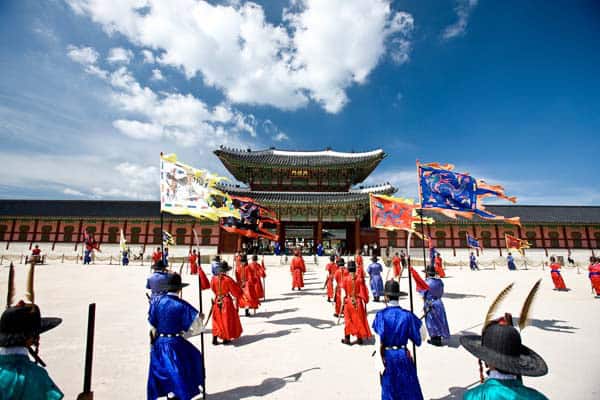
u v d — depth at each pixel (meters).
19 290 19.58
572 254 51.25
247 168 51.66
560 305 15.98
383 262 39.50
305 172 51.75
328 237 61.66
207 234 50.09
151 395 5.41
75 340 9.92
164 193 7.39
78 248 50.81
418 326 5.22
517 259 50.16
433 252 29.28
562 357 8.61
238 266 13.56
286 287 21.92
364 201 45.47
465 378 7.27
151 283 7.06
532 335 10.68
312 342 9.86
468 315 13.38
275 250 45.06
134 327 11.48
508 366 3.12
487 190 9.72
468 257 50.34
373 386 6.82
